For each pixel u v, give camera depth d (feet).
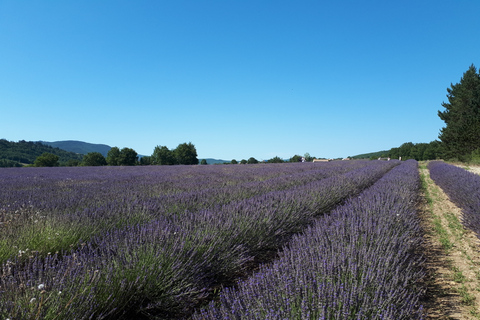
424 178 55.93
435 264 12.44
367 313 6.14
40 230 12.09
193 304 8.29
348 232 11.89
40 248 10.84
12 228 12.34
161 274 8.34
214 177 42.50
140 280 8.01
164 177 43.47
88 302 6.71
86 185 31.78
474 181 27.27
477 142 92.84
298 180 34.53
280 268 8.07
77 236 12.20
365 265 8.20
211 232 11.37
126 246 9.33
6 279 7.25
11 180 38.60
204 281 9.51
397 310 6.44
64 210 16.35
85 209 15.35
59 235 11.74
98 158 199.93
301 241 11.12
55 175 50.85
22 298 6.37
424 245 14.24
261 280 7.18
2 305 5.88
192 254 9.18
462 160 104.32
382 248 9.99
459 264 12.42
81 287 6.98
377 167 65.67
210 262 9.98
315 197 20.56
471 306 8.80
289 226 15.33
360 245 10.41
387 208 16.28
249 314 5.91
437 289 10.03
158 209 16.85
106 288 7.35
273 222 14.03
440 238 16.39
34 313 5.88
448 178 35.78
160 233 10.45
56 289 6.65
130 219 14.71
